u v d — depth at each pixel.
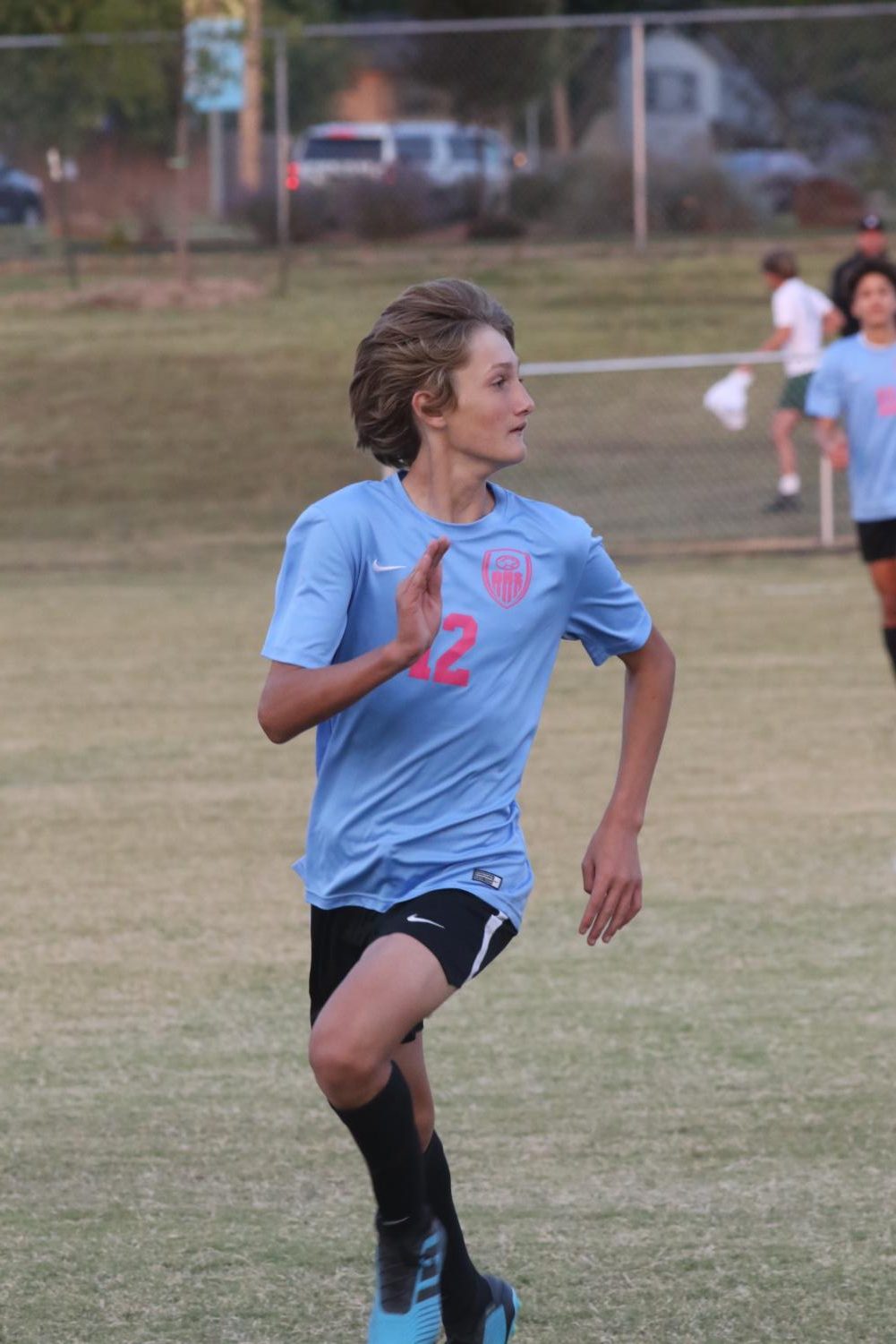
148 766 29.11
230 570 47.59
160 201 94.31
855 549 49.34
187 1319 12.17
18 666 36.81
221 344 71.12
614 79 97.06
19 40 65.50
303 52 96.75
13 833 25.45
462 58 87.62
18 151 85.19
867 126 97.94
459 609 10.81
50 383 65.69
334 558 10.67
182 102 79.94
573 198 89.06
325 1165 14.89
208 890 22.89
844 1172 14.55
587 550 11.35
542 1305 12.37
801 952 20.22
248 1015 18.55
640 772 11.74
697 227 89.94
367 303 78.62
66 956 20.41
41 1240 13.44
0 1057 17.39
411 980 10.24
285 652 10.47
